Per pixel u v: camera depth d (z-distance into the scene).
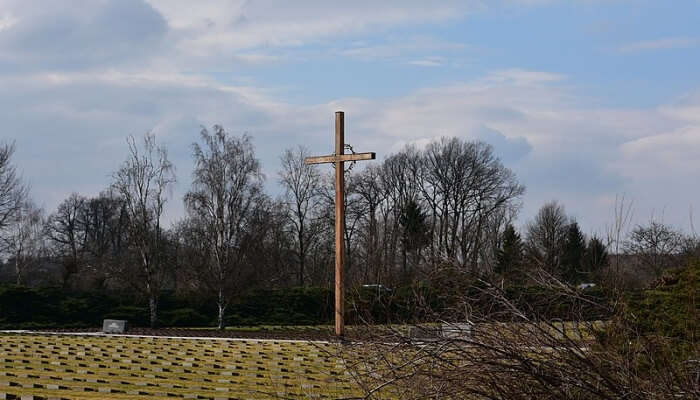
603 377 6.77
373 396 7.60
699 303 8.14
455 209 48.69
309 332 31.50
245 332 32.03
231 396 14.41
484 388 6.94
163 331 32.97
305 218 52.59
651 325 8.03
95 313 38.84
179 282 39.47
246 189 39.31
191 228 40.88
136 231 39.53
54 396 14.34
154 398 14.30
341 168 23.11
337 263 21.20
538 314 7.32
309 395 11.87
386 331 7.56
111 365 19.42
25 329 35.16
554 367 6.85
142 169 40.56
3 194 45.88
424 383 7.16
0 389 14.88
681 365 7.11
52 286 41.56
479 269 7.79
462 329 7.30
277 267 42.94
